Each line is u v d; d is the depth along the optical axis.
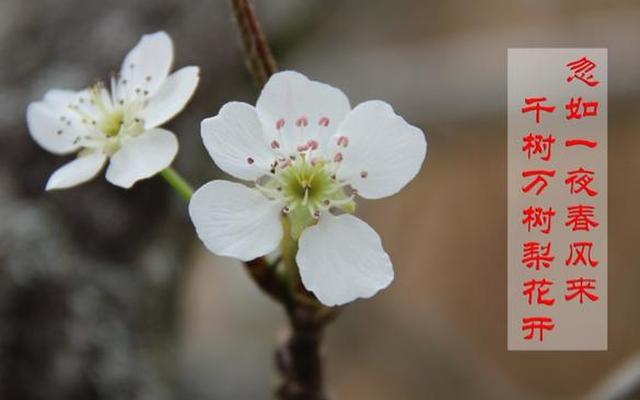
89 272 0.47
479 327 0.82
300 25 0.57
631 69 0.58
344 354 0.66
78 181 0.38
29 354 0.46
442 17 0.80
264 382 0.56
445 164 0.79
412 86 0.62
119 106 0.38
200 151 0.49
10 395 0.46
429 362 0.64
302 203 0.37
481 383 0.64
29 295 0.46
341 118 0.37
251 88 0.51
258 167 0.37
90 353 0.46
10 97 0.48
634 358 0.42
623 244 0.82
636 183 0.81
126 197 0.48
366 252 0.37
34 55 0.49
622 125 0.70
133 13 0.50
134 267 0.48
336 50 0.63
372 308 0.63
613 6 0.76
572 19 0.72
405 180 0.37
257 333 0.65
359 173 0.37
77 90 0.48
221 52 0.50
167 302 0.49
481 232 0.81
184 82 0.38
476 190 0.81
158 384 0.48
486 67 0.62
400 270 0.70
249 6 0.37
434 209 0.81
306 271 0.37
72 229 0.47
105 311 0.47
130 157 0.38
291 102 0.37
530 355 0.80
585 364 0.80
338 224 0.37
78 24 0.50
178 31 0.50
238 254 0.37
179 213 0.49
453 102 0.62
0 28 0.50
